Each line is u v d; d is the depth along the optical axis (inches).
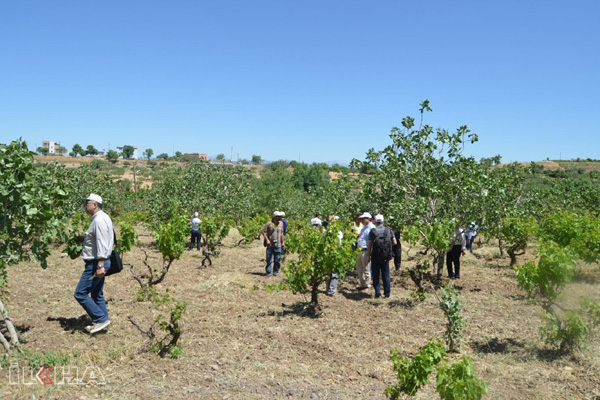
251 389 180.1
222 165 962.7
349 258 287.6
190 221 652.7
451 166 413.1
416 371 153.0
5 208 214.8
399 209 418.3
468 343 244.5
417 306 322.3
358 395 178.1
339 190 601.6
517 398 174.2
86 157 3823.8
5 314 210.4
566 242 455.8
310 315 291.1
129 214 1021.8
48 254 231.9
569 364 208.2
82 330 241.8
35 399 162.4
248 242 714.8
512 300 344.8
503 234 483.2
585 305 225.3
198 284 380.5
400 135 439.5
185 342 228.7
